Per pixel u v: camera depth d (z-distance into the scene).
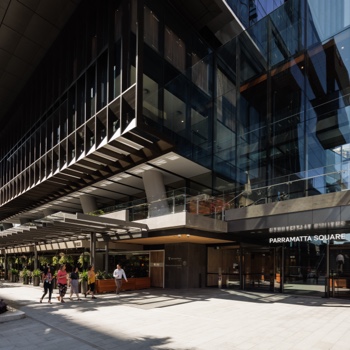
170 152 18.27
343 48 18.09
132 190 26.17
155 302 13.34
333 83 18.11
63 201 30.39
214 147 22.30
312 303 13.15
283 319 9.73
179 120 19.78
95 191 26.41
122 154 19.31
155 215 16.53
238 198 18.05
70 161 21.52
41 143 26.27
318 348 6.75
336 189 13.83
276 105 20.42
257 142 20.75
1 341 7.34
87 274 15.84
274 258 17.23
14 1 20.44
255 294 16.03
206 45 24.70
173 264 19.39
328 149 17.50
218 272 19.53
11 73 28.33
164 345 6.97
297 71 19.84
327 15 19.31
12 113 35.66
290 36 20.58
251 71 22.08
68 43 23.45
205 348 6.75
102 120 18.58
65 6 21.36
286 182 15.87
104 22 19.94
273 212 15.41
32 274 22.47
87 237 19.73
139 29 16.97
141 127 15.86
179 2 21.08
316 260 15.75
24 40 24.17
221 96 23.11
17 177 31.03
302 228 14.27
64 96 23.75
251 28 22.72
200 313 10.78
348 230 14.70
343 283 14.67
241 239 18.56
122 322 9.34
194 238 17.02
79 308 11.88
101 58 19.88
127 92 16.73
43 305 12.67
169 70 19.88
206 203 16.48
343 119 17.28
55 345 7.00
